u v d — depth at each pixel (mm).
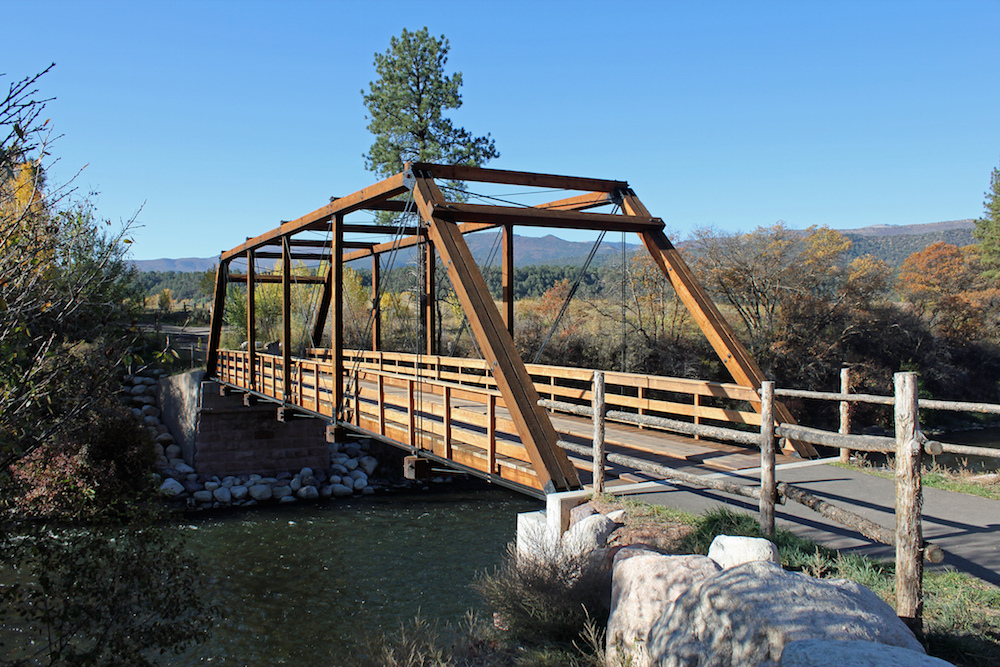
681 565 3977
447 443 8188
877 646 2486
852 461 7520
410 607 11664
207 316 38906
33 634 9672
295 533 16656
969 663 3299
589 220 9469
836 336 29047
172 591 7973
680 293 9617
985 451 4539
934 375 29969
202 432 21922
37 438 5934
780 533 4879
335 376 11547
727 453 8070
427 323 15734
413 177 8766
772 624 2879
